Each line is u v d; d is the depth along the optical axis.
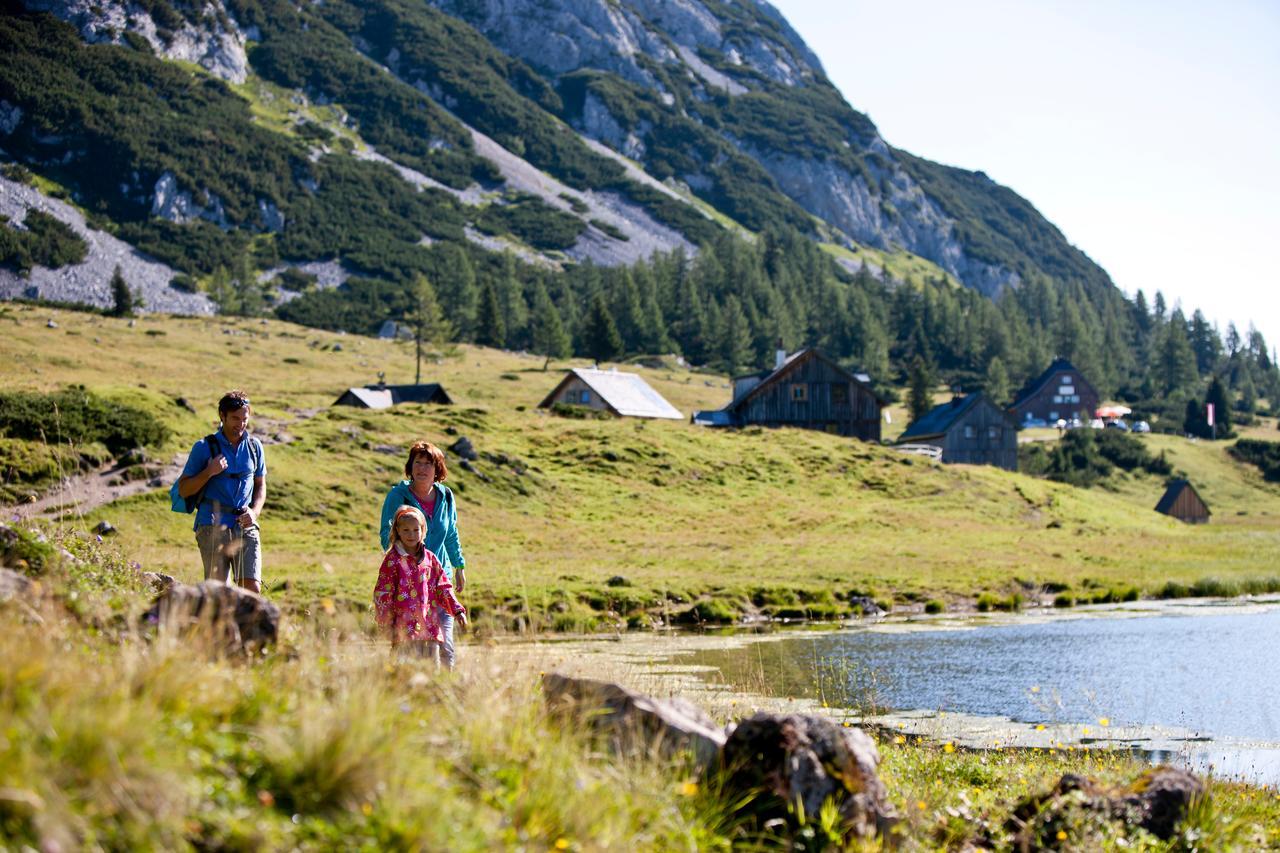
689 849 5.92
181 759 4.80
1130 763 11.14
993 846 7.34
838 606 35.34
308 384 105.94
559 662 8.90
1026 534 58.53
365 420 60.59
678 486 61.41
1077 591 40.38
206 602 7.03
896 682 20.69
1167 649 25.84
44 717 4.57
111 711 4.77
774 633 29.39
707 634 29.09
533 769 6.03
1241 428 175.25
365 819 5.00
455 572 10.41
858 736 7.09
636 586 35.25
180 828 4.45
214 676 5.73
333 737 5.28
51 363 95.06
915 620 33.22
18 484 39.88
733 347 177.25
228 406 9.95
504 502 53.84
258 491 10.16
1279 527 91.44
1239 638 27.88
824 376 96.00
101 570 10.08
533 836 5.44
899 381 190.50
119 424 46.56
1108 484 120.56
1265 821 8.73
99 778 4.45
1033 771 10.27
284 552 39.47
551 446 63.44
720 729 7.75
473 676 7.35
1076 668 22.77
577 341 182.38
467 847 5.02
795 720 6.84
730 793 6.61
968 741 14.82
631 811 6.03
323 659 6.92
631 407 90.06
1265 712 17.73
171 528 39.62
